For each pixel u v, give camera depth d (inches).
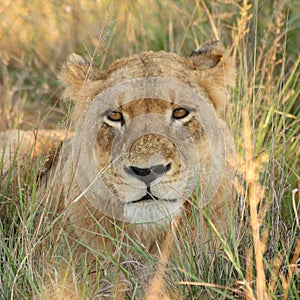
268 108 530.0
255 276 372.5
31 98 688.4
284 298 344.2
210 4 677.9
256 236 339.9
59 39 726.5
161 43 685.3
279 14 588.1
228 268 366.6
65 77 430.9
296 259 367.6
